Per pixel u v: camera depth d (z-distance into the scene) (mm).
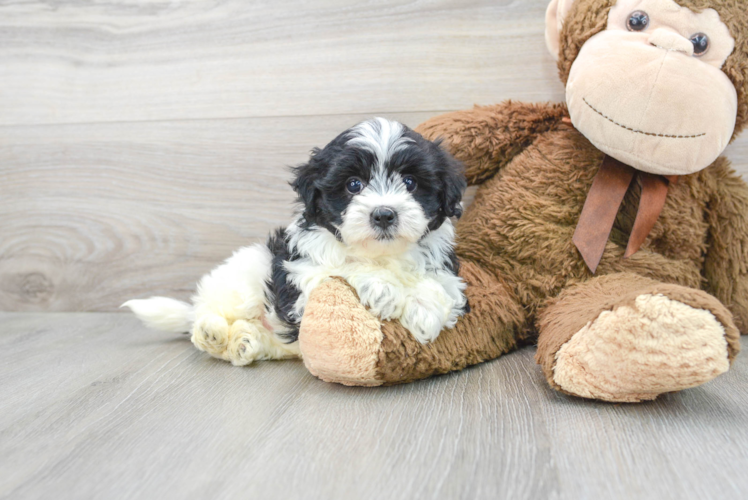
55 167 907
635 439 539
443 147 716
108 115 892
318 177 652
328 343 620
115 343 791
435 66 830
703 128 648
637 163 679
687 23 648
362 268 658
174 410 605
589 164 727
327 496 488
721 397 603
